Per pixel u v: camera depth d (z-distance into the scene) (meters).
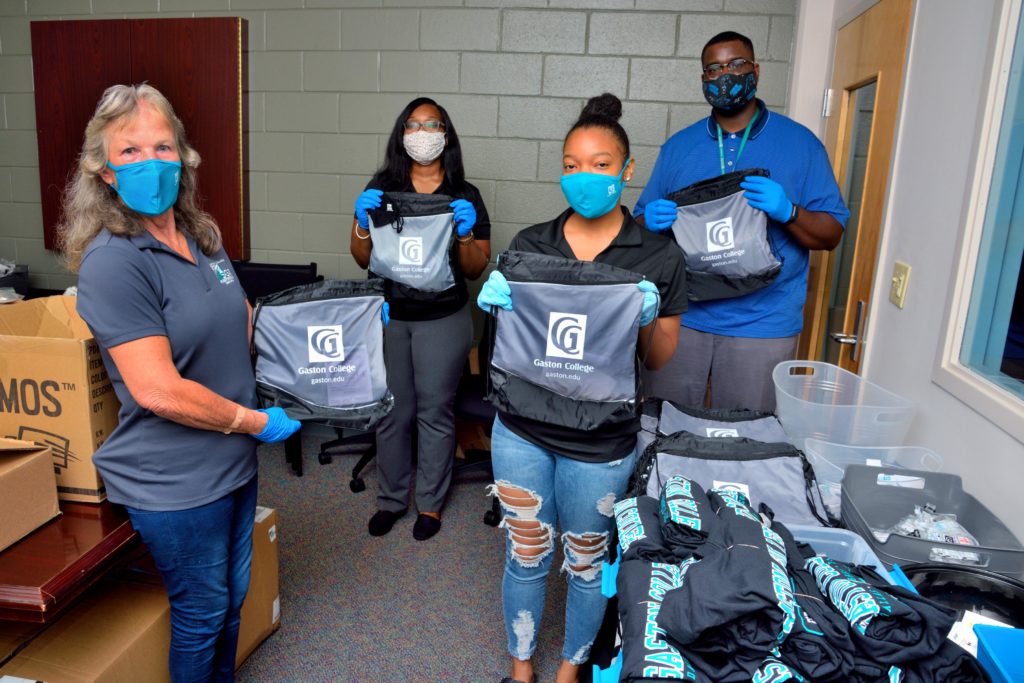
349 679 1.87
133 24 3.24
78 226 1.28
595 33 3.01
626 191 3.12
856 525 1.40
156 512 1.35
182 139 1.36
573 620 1.68
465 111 3.16
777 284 2.10
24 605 1.25
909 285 1.93
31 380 1.46
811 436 1.85
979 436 1.53
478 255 2.45
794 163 2.09
